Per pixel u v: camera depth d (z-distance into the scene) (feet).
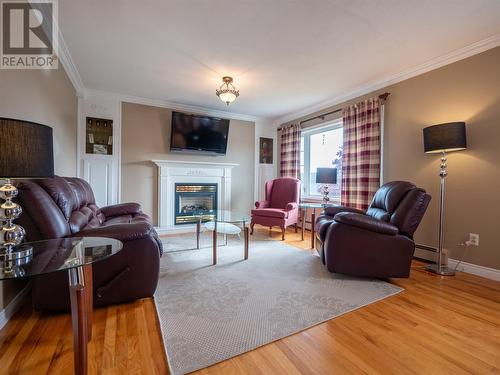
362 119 12.30
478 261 8.54
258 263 9.40
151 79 11.66
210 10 6.93
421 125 10.19
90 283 4.71
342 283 7.66
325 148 15.60
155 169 14.84
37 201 5.02
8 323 5.28
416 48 8.86
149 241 6.16
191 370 4.07
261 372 4.08
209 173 16.37
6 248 4.03
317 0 6.53
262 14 7.09
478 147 8.57
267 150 18.84
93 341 4.75
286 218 13.21
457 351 4.64
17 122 3.72
